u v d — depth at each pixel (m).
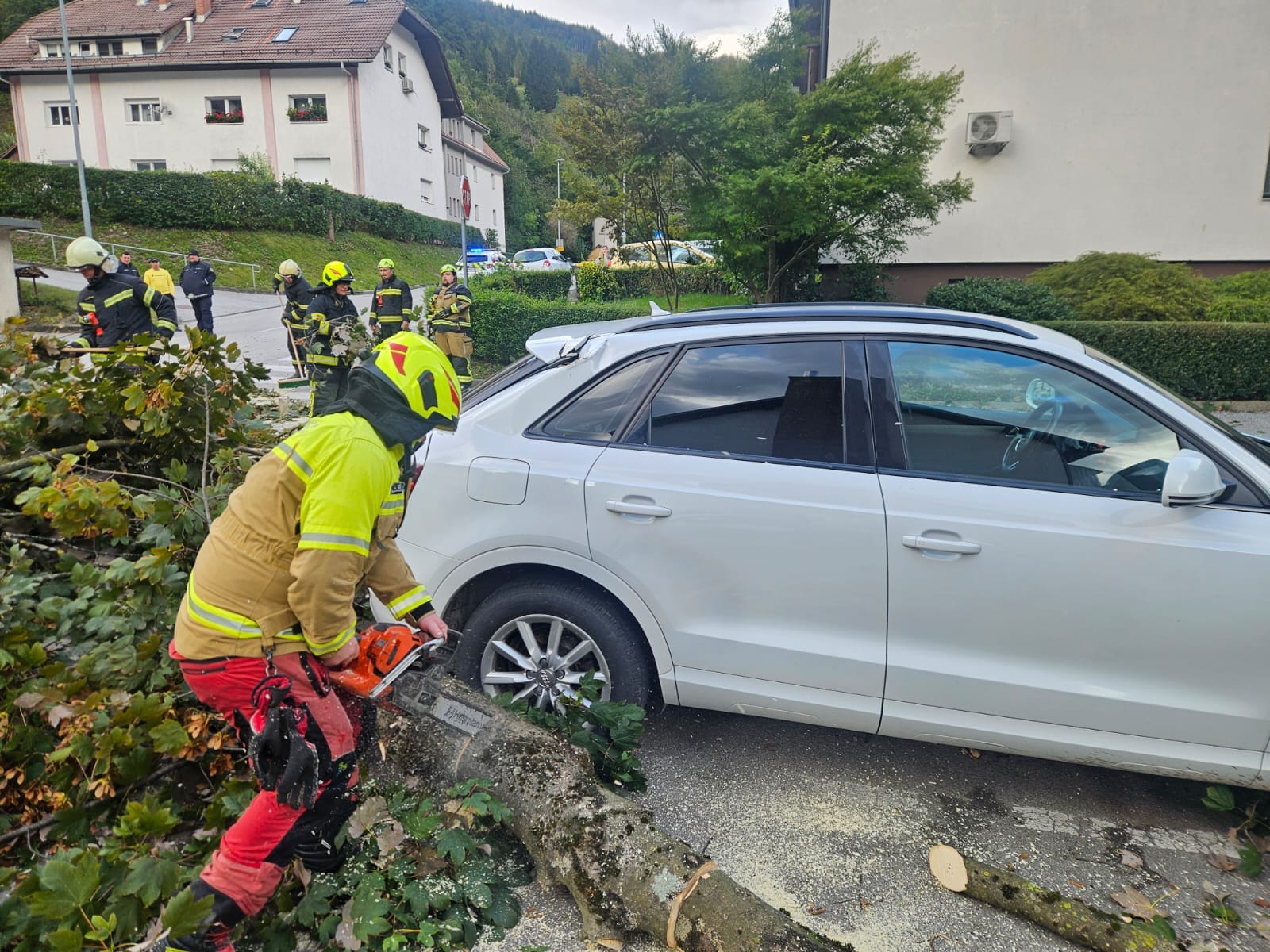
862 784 3.05
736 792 2.98
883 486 2.79
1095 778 3.10
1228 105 14.83
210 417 4.01
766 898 2.48
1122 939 2.27
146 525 3.23
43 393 3.69
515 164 65.75
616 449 3.02
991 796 2.99
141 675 2.74
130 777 2.53
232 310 20.02
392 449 2.07
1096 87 15.22
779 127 12.80
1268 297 12.99
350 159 32.88
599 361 3.15
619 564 2.95
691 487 2.89
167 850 2.34
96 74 32.62
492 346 13.86
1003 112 15.48
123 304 6.40
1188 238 15.41
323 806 2.10
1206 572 2.52
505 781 2.56
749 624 2.91
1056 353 2.83
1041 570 2.63
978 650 2.73
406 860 2.39
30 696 2.56
